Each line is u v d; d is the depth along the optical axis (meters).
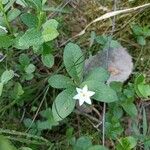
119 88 0.14
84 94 0.12
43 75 0.15
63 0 0.16
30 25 0.13
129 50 0.15
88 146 0.12
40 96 0.14
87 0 0.16
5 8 0.13
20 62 0.14
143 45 0.15
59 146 0.13
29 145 0.13
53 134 0.14
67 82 0.13
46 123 0.13
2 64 0.14
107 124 0.13
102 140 0.13
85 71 0.14
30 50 0.15
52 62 0.13
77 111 0.14
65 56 0.13
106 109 0.14
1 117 0.14
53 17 0.16
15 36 0.13
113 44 0.15
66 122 0.14
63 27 0.16
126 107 0.13
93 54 0.15
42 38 0.12
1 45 0.13
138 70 0.15
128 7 0.16
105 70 0.13
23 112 0.14
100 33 0.16
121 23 0.16
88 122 0.14
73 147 0.13
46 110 0.13
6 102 0.14
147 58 0.15
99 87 0.12
